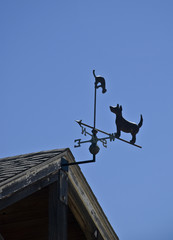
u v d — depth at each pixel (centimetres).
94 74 834
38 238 961
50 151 850
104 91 827
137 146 845
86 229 916
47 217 910
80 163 823
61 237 802
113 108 840
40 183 777
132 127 841
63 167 835
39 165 773
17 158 862
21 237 960
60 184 822
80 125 804
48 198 868
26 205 881
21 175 729
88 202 912
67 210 888
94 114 823
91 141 809
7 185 700
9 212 898
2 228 938
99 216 945
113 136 823
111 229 981
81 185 893
